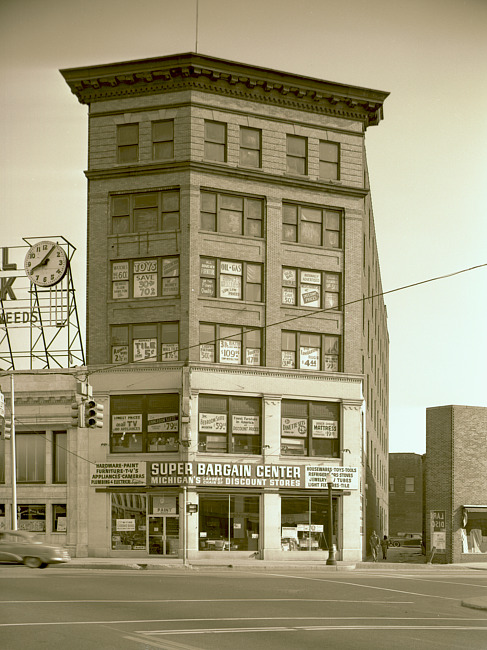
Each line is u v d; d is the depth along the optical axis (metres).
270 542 49.94
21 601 22.25
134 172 51.16
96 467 49.88
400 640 17.98
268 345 51.31
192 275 50.00
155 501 49.38
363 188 54.25
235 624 19.48
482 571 45.97
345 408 52.59
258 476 49.88
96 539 49.53
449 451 53.69
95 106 52.12
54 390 50.62
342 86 53.19
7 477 50.97
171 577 32.78
